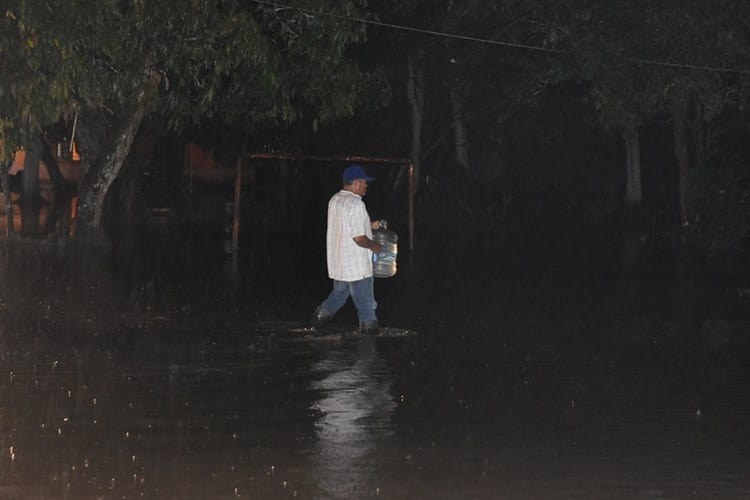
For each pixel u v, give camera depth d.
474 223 42.16
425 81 42.03
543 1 32.25
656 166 53.75
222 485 7.52
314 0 23.02
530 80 35.97
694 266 26.02
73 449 8.42
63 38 19.16
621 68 30.22
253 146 38.41
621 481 7.77
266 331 14.62
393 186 43.34
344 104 24.77
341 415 9.73
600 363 12.70
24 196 43.72
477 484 7.64
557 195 49.25
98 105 25.22
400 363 12.41
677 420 9.77
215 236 32.22
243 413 9.73
